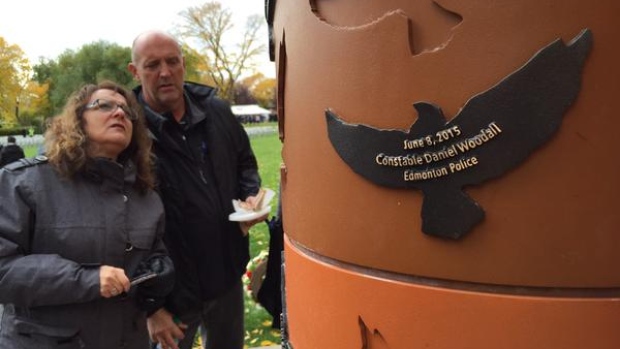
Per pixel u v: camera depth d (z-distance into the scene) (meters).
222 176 3.08
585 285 1.27
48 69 46.81
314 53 1.59
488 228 1.31
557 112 1.23
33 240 2.13
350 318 1.55
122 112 2.28
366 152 1.44
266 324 4.65
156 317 2.79
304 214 1.71
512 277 1.31
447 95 1.31
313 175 1.64
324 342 1.65
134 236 2.31
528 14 1.24
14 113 44.22
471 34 1.28
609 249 1.26
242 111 62.78
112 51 43.25
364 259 1.50
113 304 2.23
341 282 1.56
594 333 1.28
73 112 2.24
